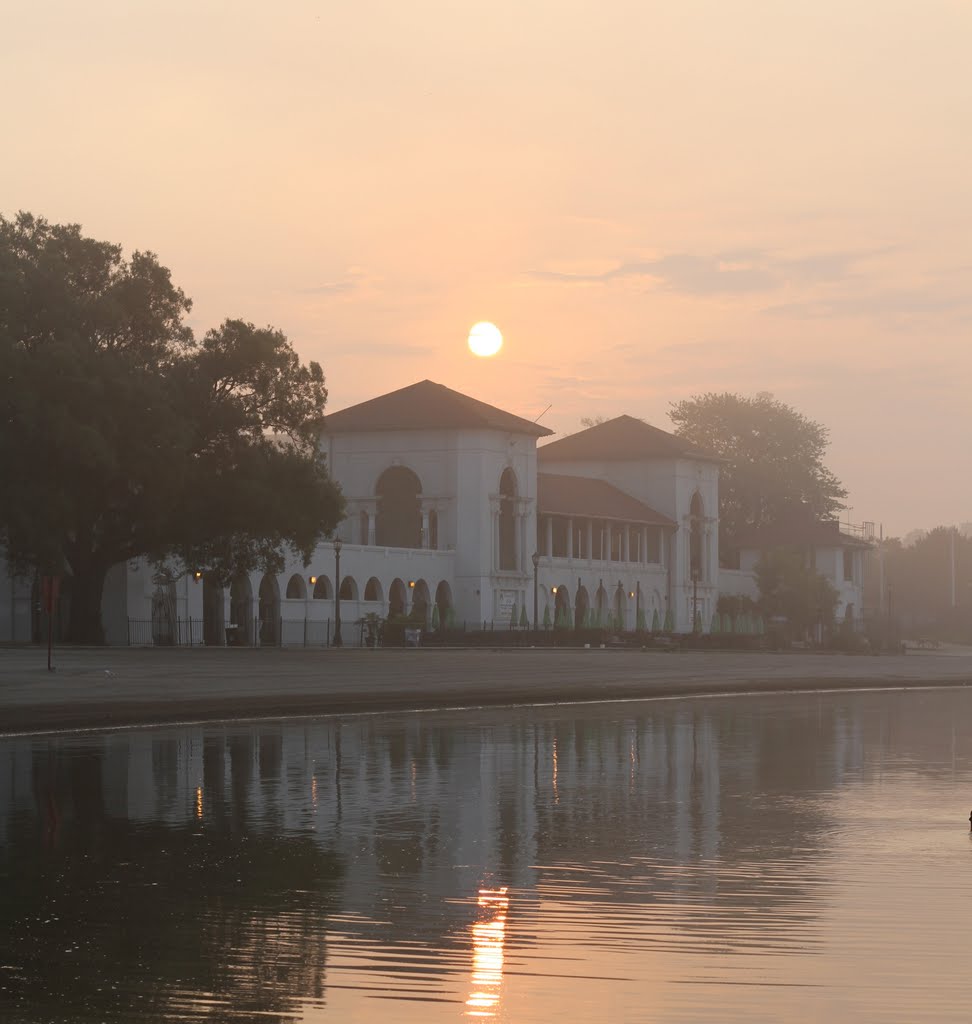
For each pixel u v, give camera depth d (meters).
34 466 71.06
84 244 79.81
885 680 73.62
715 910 16.67
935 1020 12.55
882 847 21.08
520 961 14.38
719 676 75.06
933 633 183.00
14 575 77.62
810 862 19.78
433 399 127.94
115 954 14.69
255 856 20.16
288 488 80.44
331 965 14.27
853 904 17.03
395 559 113.94
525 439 129.62
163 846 20.95
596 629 117.31
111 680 54.50
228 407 80.69
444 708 50.19
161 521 75.25
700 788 28.17
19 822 23.22
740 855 20.33
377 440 127.44
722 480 186.75
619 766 32.06
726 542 177.00
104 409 72.19
